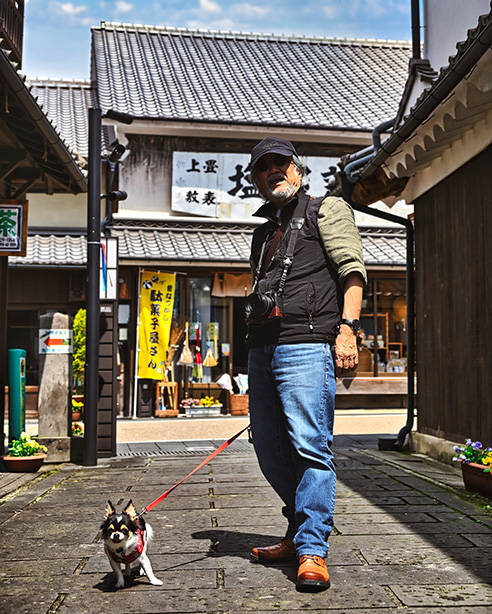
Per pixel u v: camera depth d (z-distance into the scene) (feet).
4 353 28.50
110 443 30.27
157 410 54.54
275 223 12.90
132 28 75.20
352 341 11.74
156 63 69.21
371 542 14.07
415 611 10.12
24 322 53.93
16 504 19.04
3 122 24.50
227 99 63.00
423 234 29.99
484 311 23.75
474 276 24.62
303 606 10.39
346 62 76.07
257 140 59.98
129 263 52.31
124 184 58.39
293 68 72.90
